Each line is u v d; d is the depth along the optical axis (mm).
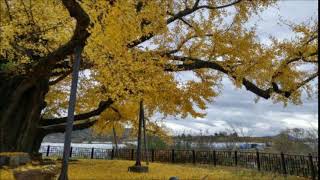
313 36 13352
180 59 13727
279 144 31438
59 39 11055
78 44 9594
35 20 10961
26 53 12133
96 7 9383
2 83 13812
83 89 15086
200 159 21703
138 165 14820
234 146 31766
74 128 20125
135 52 11289
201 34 13812
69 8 9203
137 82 10812
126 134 26688
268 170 16391
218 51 13773
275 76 13914
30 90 14102
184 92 14055
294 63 13883
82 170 14406
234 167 18328
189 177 13102
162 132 22031
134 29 9766
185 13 13891
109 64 10125
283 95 14258
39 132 16844
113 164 18531
